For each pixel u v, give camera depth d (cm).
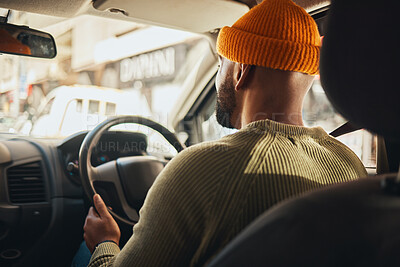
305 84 82
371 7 41
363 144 155
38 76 829
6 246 158
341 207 42
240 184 66
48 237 163
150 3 162
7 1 156
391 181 44
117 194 151
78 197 168
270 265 42
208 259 66
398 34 39
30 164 162
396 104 40
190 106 247
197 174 67
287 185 69
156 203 70
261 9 79
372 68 41
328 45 47
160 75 841
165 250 67
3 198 154
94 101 358
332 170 77
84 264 152
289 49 75
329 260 39
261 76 80
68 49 951
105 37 1003
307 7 149
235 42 79
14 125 282
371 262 38
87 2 162
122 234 146
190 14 176
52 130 309
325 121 150
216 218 65
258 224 46
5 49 168
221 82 92
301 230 41
